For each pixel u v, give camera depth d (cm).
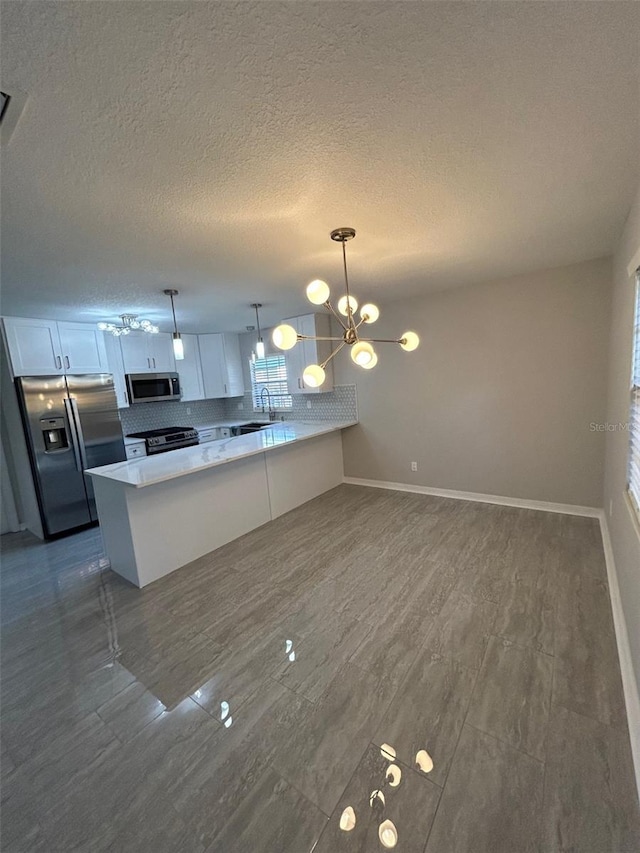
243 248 229
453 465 425
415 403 442
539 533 323
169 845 121
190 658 204
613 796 125
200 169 144
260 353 426
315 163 146
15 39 85
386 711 164
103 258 228
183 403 625
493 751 143
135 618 244
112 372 486
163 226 190
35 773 146
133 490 280
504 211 201
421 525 358
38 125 112
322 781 137
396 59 99
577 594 237
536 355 358
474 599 239
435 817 123
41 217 171
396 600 244
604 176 168
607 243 270
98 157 132
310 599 251
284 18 86
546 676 176
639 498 181
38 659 211
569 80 109
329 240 226
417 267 300
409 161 149
